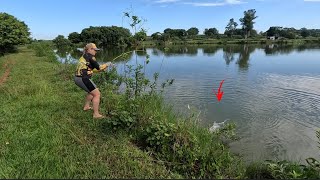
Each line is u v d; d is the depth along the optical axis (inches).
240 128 202.2
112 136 137.7
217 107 250.8
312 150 171.8
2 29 824.3
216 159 119.3
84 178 102.8
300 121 220.4
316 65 566.9
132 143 134.6
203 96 288.8
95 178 103.1
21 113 170.4
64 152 121.0
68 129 144.8
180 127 130.3
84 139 134.6
